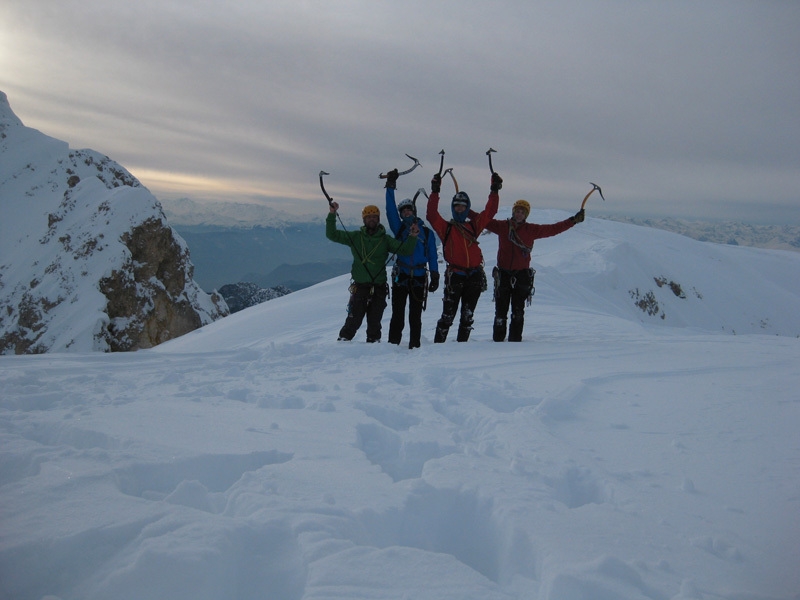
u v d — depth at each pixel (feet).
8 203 427.33
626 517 9.00
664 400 16.76
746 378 19.74
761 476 10.83
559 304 64.18
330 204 28.86
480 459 11.53
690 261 246.88
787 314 227.40
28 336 111.65
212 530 7.80
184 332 129.18
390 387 18.16
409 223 28.35
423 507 9.60
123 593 6.93
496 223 30.48
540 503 9.32
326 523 8.21
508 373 20.80
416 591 6.83
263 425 13.61
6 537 7.68
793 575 7.50
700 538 8.30
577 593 6.88
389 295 29.94
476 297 29.76
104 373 21.30
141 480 10.50
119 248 119.44
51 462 10.53
